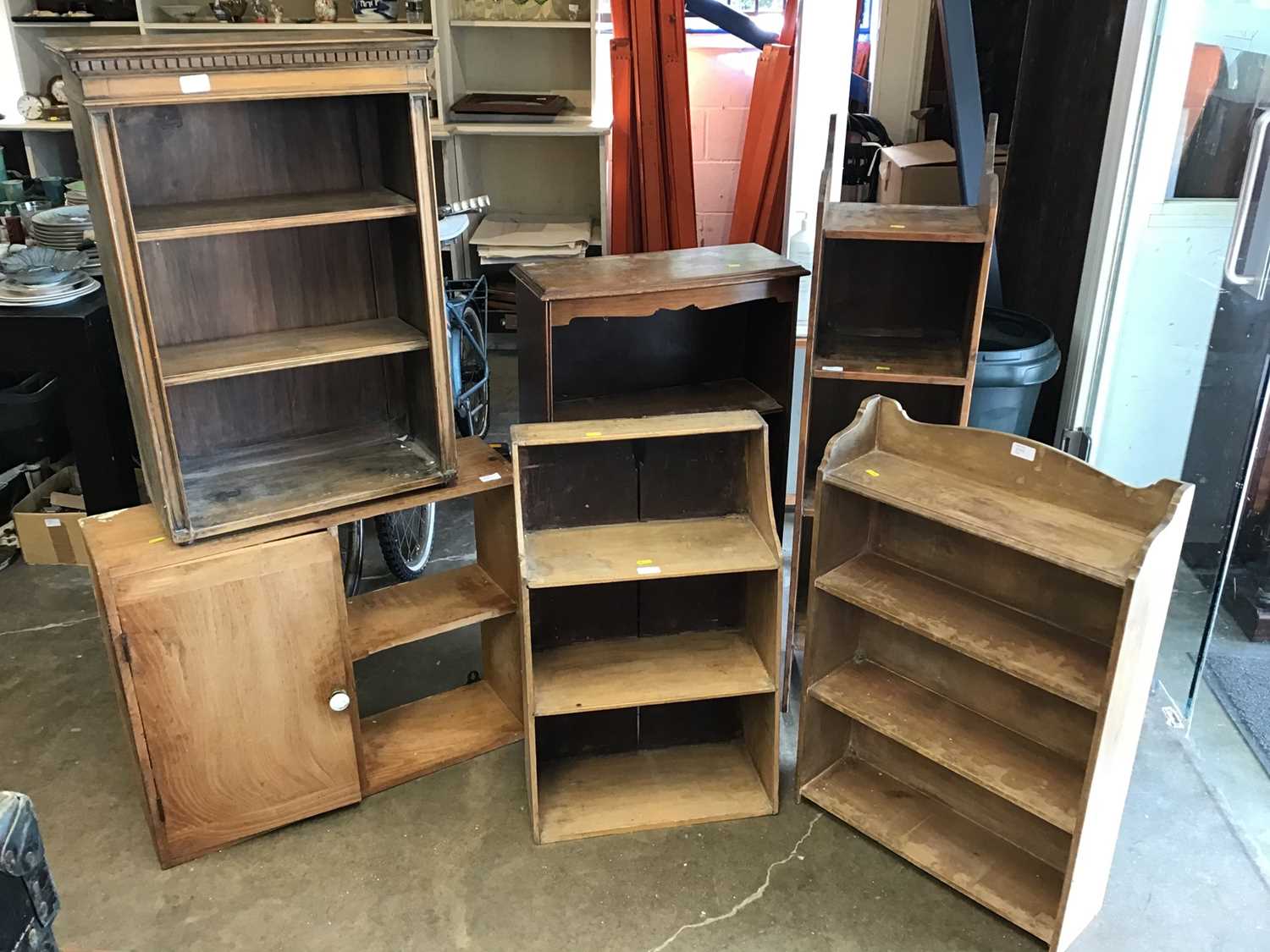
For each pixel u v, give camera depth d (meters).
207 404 2.51
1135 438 3.22
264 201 2.32
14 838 0.99
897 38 4.66
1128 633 1.88
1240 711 2.83
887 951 2.18
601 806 2.53
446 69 5.18
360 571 3.14
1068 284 3.36
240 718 2.32
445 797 2.58
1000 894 2.26
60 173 5.48
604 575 2.32
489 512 2.70
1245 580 3.01
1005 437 2.19
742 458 2.54
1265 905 2.28
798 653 3.09
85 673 3.02
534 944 2.19
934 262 2.78
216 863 2.39
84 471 3.44
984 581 2.31
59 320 3.23
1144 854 2.41
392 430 2.74
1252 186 2.62
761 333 3.16
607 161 5.25
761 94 5.16
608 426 2.38
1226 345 2.82
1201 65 2.81
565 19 5.23
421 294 2.39
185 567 2.17
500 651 2.79
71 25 5.20
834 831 2.49
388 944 2.19
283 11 5.34
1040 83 3.49
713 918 2.25
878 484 2.25
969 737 2.32
